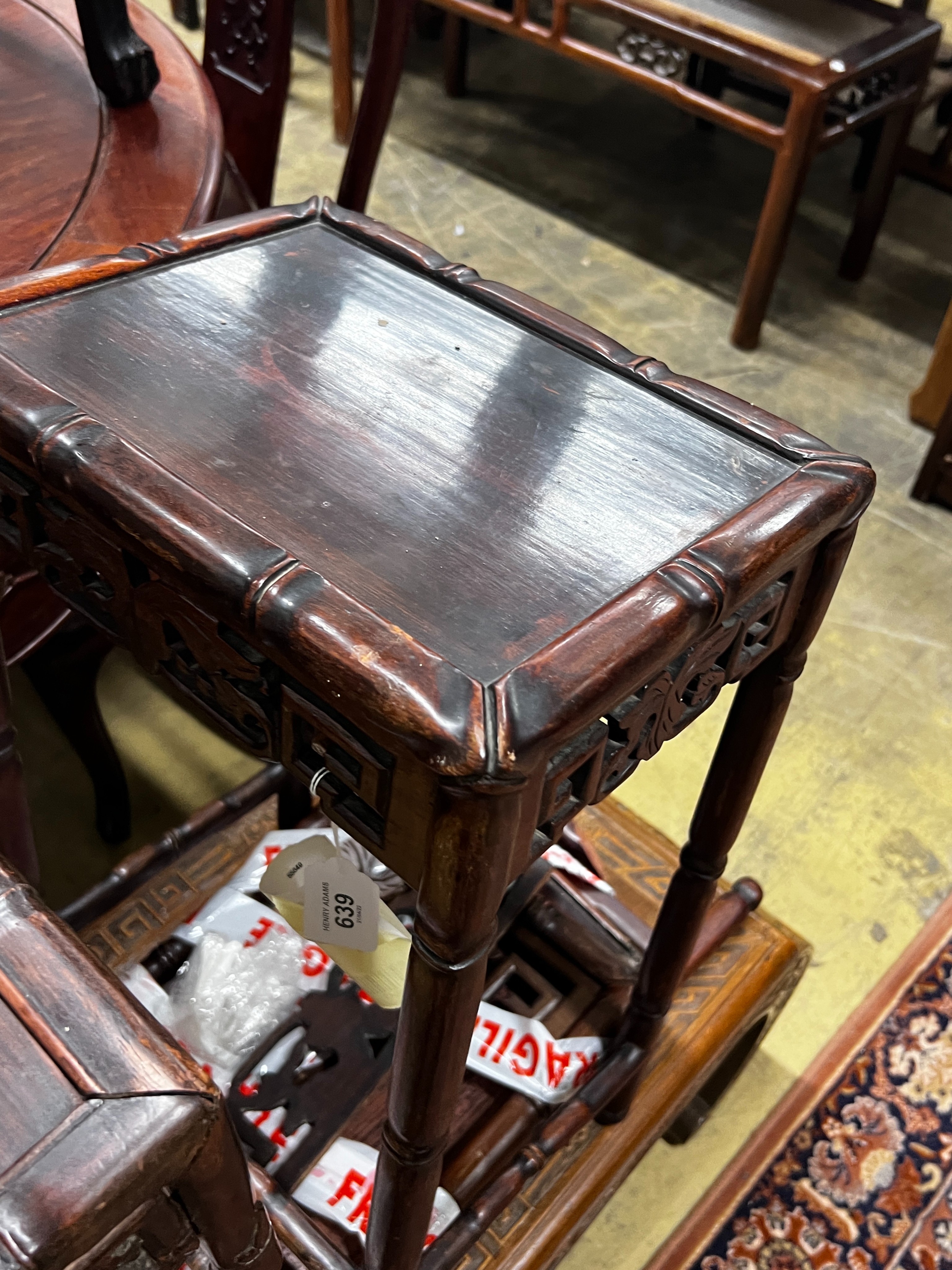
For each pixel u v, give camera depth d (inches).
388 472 21.8
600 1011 39.0
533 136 114.0
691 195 107.8
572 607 19.5
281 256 27.9
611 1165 37.9
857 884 56.1
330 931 25.1
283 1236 31.8
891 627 69.4
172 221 37.9
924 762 62.2
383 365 24.6
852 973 52.4
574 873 42.6
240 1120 34.6
